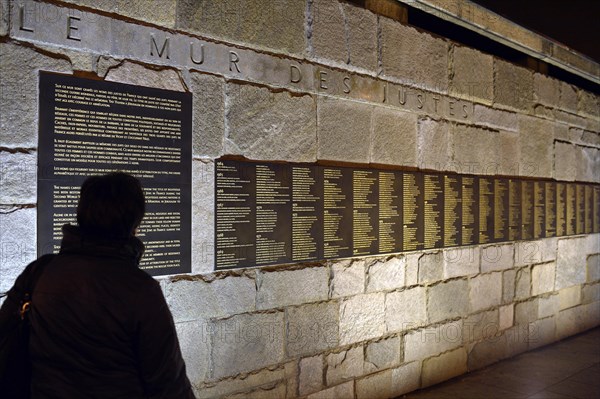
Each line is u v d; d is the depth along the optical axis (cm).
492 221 583
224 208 352
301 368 398
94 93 295
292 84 393
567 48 686
